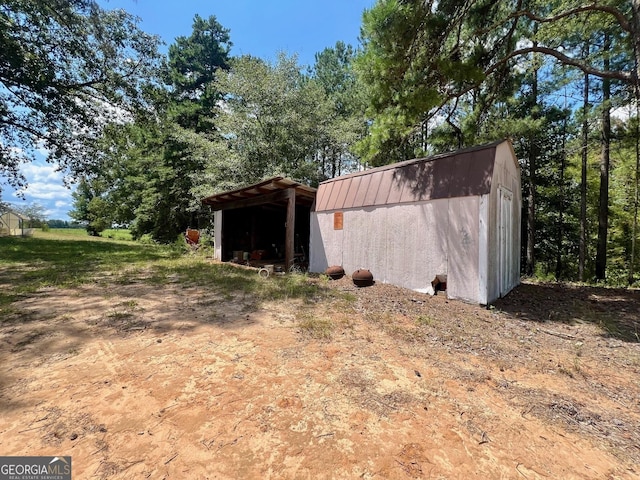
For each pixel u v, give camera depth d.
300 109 14.53
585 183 10.47
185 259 10.40
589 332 3.92
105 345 3.02
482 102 7.63
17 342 3.04
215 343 3.12
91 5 9.07
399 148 7.56
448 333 3.62
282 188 8.16
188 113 17.81
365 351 3.01
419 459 1.63
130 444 1.69
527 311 4.84
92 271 7.39
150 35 11.52
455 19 5.48
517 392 2.35
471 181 5.18
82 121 11.60
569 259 13.40
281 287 5.88
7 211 22.44
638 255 11.58
